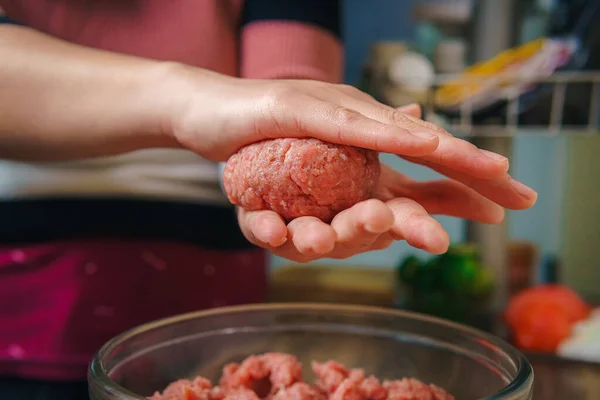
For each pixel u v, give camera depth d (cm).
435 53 100
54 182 55
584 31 89
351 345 42
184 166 59
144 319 59
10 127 42
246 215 36
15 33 44
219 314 41
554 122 92
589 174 109
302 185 33
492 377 36
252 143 36
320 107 33
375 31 109
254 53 57
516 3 95
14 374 57
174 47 57
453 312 86
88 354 57
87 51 44
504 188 34
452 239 114
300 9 56
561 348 70
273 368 40
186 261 60
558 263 113
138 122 40
